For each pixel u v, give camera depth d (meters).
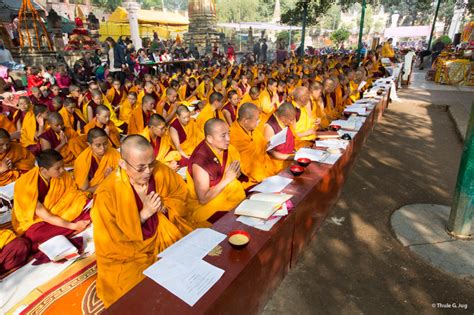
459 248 3.05
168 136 4.72
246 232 2.14
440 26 48.97
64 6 37.59
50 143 5.00
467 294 2.55
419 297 2.54
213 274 1.82
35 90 7.89
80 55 18.91
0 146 4.32
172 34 36.25
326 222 3.62
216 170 3.08
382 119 8.49
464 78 13.61
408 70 13.88
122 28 27.12
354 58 17.92
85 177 3.83
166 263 1.92
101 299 2.41
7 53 14.20
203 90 9.98
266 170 4.10
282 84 8.16
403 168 5.20
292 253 2.79
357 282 2.72
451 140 6.70
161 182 2.63
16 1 21.81
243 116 3.74
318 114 5.54
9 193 3.88
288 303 2.51
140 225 2.40
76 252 2.97
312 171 3.27
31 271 2.84
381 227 3.52
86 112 6.65
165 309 1.59
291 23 23.02
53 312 2.41
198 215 3.15
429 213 3.69
